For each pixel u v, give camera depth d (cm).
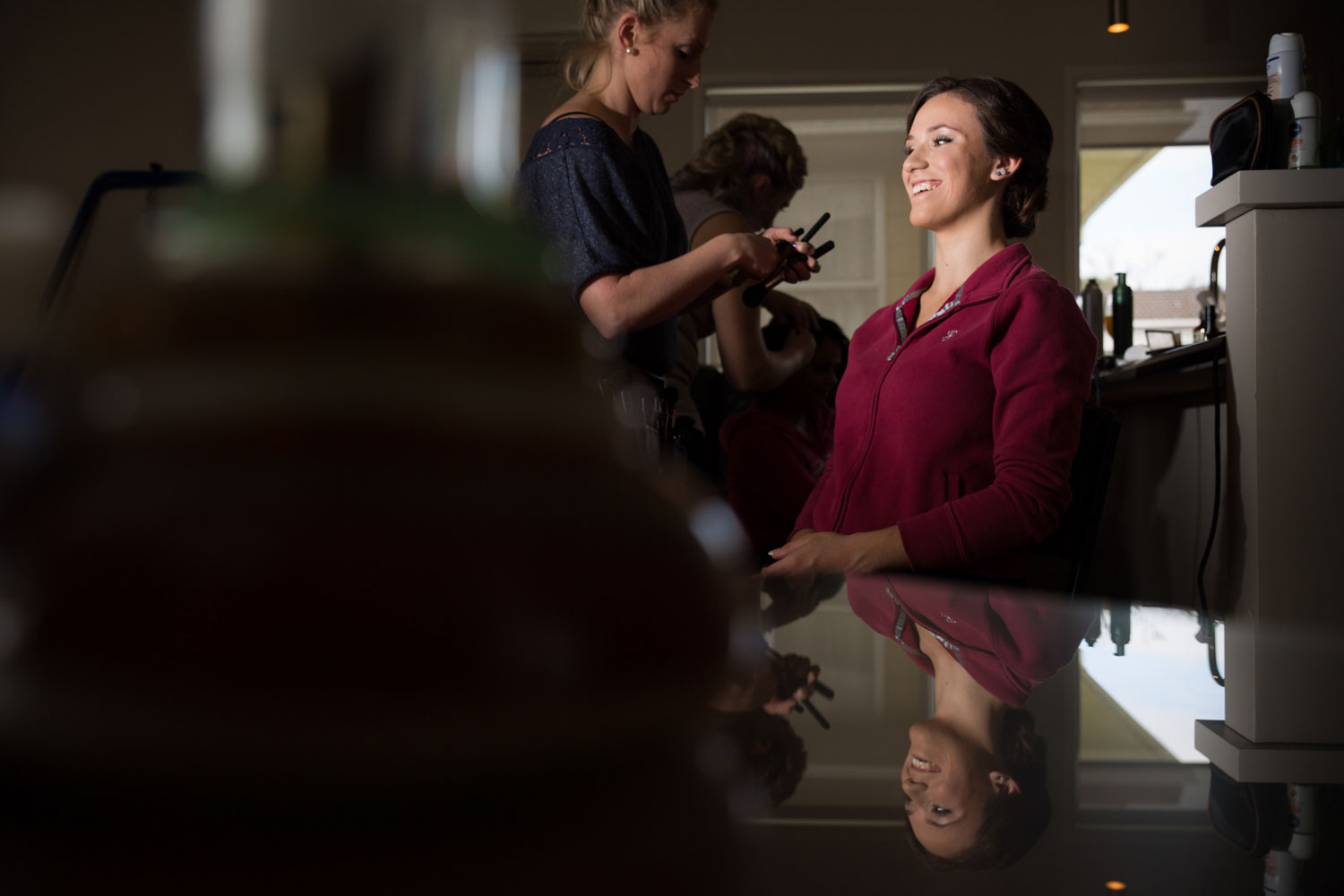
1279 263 191
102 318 7
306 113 7
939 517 125
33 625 6
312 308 7
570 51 156
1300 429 190
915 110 157
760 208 224
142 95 579
